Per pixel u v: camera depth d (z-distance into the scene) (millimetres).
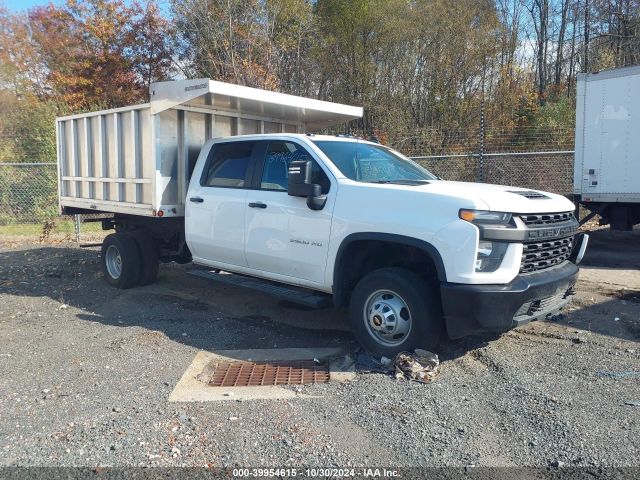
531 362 4879
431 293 4711
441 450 3436
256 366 4941
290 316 6543
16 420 3898
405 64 21859
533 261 4715
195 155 7309
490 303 4320
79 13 27188
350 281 5328
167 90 6715
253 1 18656
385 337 4938
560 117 17672
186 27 22734
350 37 22719
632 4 21750
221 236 6414
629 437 3537
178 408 4059
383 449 3455
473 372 4684
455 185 5219
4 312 6910
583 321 6043
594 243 11531
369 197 5000
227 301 7254
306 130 8898
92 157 8328
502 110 20297
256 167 6164
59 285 8336
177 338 5746
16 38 27891
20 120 17719
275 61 19172
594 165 10430
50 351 5367
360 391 4328
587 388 4305
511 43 22281
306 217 5453
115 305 7125
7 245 12227
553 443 3494
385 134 18266
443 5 21062
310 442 3539
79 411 4023
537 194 5172
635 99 9836
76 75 26422
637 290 7309
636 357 4973
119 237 7906
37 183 15172
